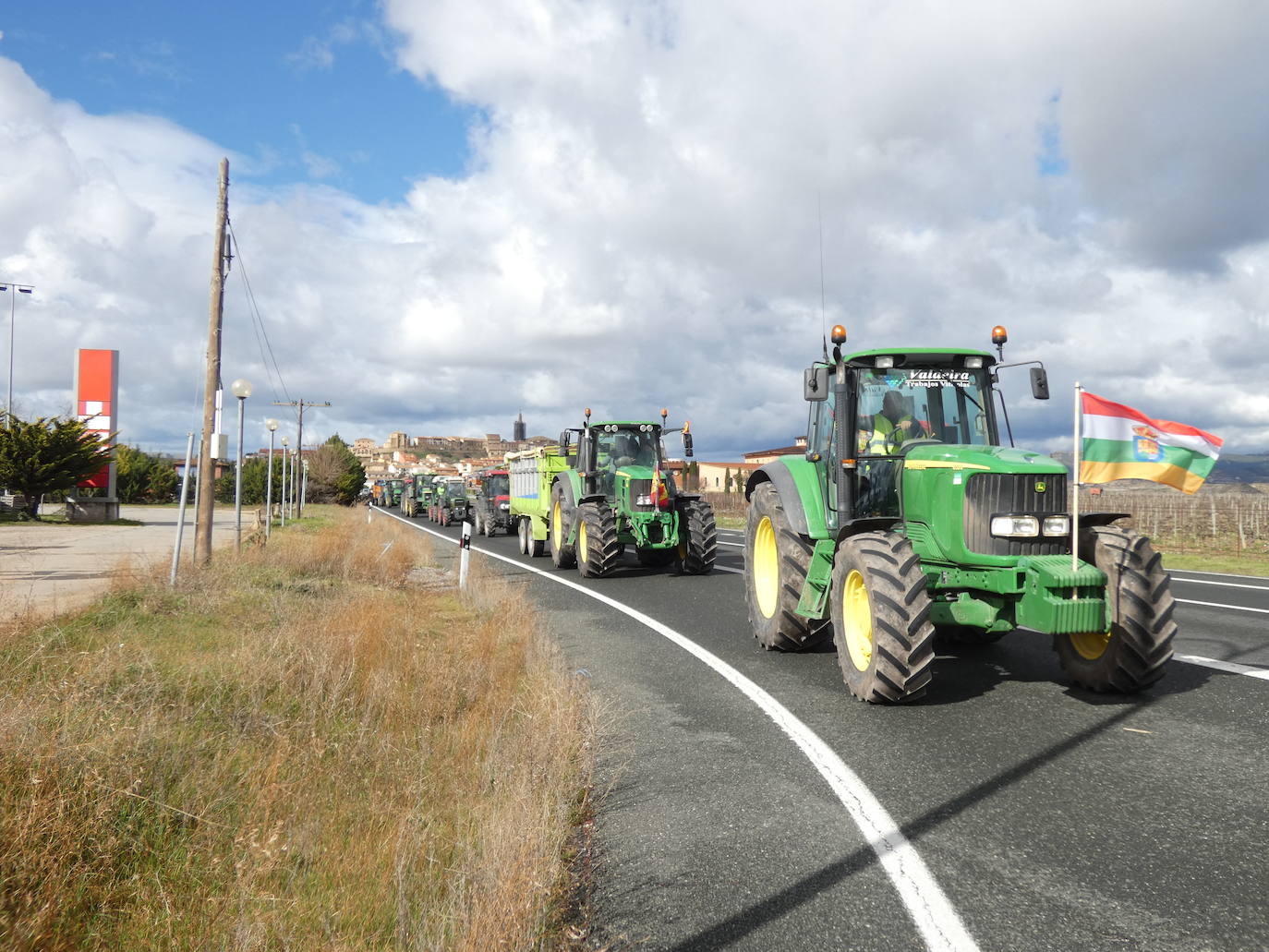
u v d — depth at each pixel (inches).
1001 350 289.9
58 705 187.0
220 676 238.8
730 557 732.0
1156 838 147.5
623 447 641.0
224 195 532.4
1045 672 271.7
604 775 186.4
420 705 227.6
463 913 115.6
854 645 253.3
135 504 2182.6
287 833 147.3
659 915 125.7
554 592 507.8
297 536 888.9
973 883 132.8
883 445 283.1
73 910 124.2
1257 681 250.8
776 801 169.0
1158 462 255.3
